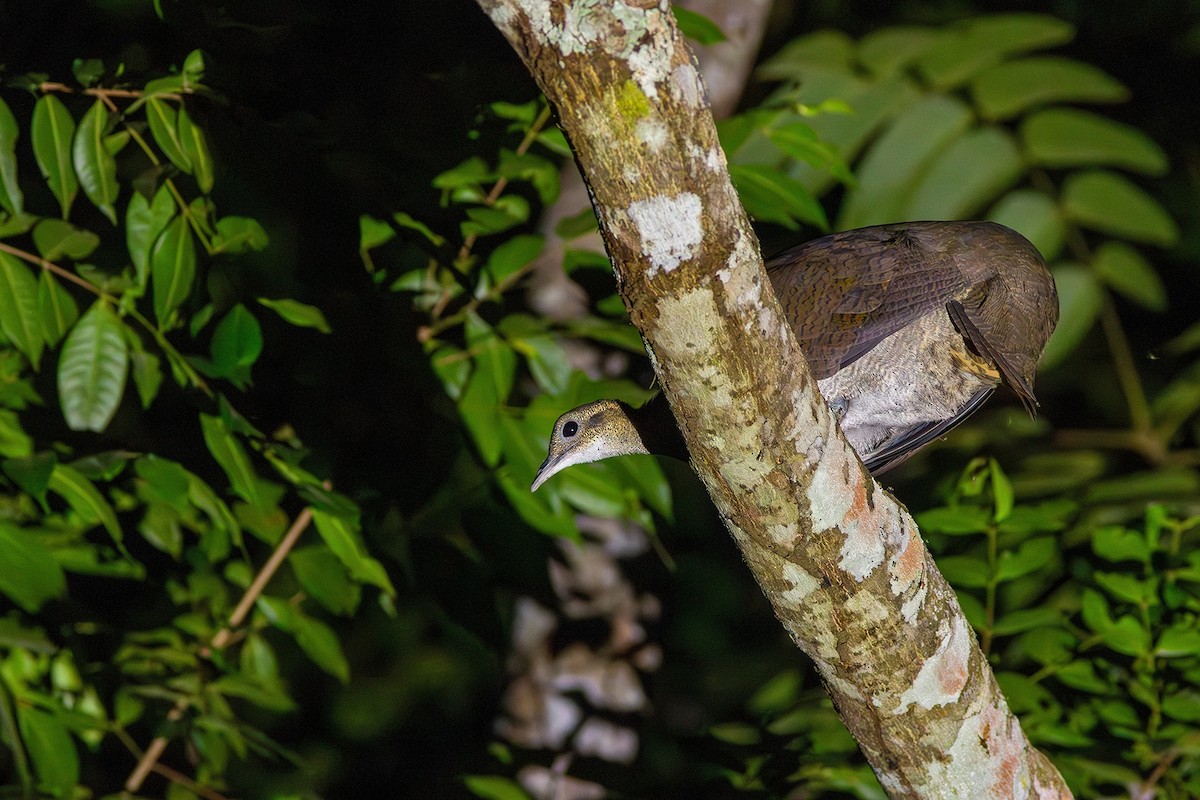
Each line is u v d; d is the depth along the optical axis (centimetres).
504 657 1090
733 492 561
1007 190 976
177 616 955
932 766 621
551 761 1003
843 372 772
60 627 870
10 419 806
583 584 1093
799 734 917
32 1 901
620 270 512
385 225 852
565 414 848
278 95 859
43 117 718
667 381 536
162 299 741
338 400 941
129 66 827
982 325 757
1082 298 944
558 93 478
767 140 971
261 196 859
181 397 905
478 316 866
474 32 941
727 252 503
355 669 1339
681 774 970
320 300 884
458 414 875
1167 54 1294
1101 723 902
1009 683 871
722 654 1263
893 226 792
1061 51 1305
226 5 830
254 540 993
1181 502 952
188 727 912
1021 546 891
